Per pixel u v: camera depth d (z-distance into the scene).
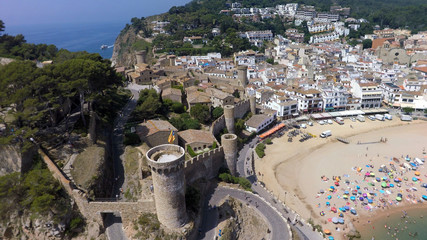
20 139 65.19
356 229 79.31
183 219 59.75
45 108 76.56
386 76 182.38
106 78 89.00
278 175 102.88
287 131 135.88
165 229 58.12
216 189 82.25
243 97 154.62
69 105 83.00
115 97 117.25
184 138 94.94
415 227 79.81
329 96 154.12
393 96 160.25
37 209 55.19
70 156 70.12
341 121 145.00
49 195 56.78
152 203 60.81
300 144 124.44
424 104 154.50
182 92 131.00
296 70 186.00
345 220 82.44
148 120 98.00
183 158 55.41
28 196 58.94
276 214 74.62
